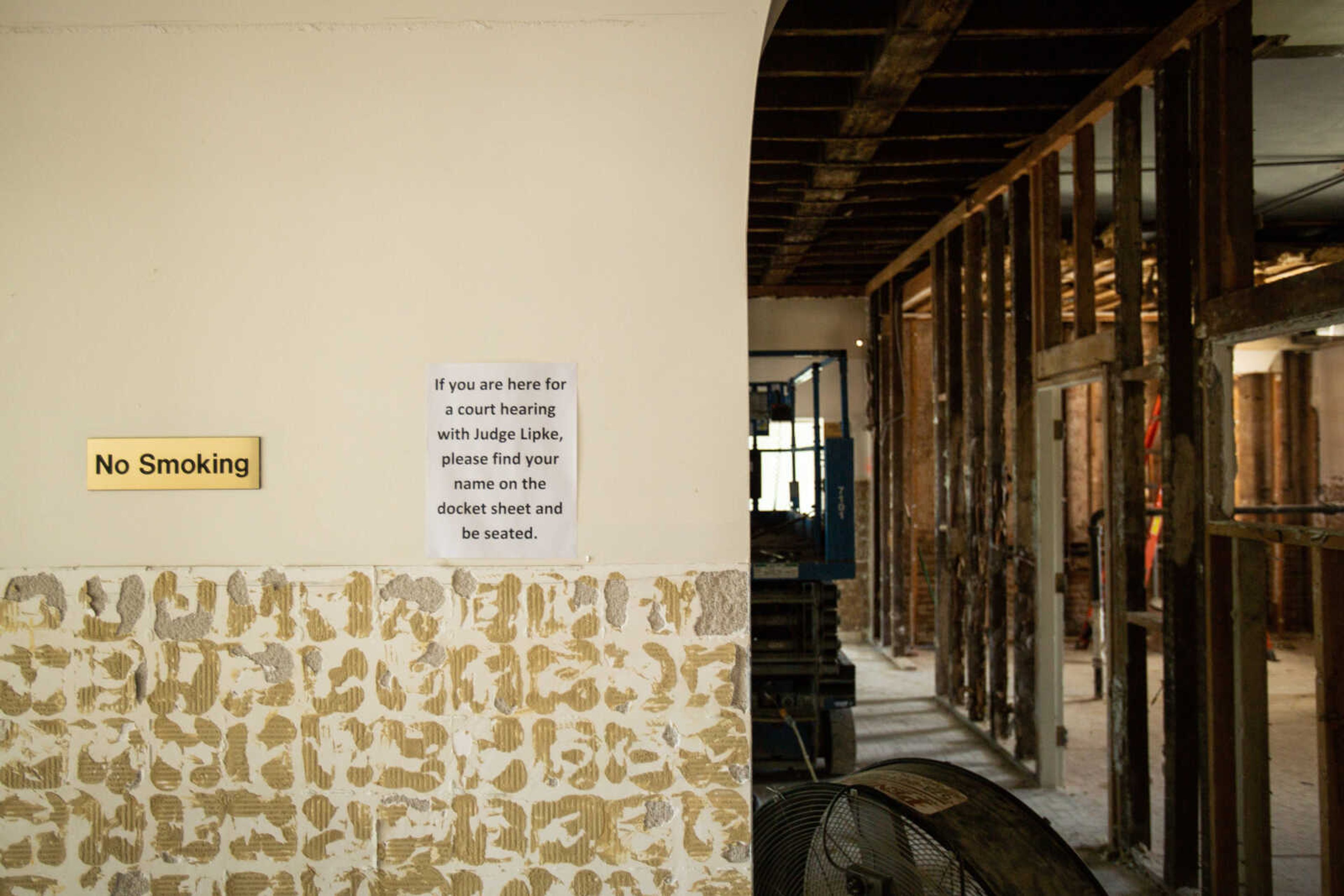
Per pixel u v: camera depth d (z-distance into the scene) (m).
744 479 1.76
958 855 1.79
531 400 1.75
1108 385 3.77
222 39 1.75
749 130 1.76
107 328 1.76
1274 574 8.30
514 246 1.76
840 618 8.52
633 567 1.75
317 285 1.76
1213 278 3.03
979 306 5.53
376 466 1.76
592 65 1.75
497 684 1.75
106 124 1.75
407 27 1.75
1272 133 4.62
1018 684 4.77
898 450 7.71
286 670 1.75
